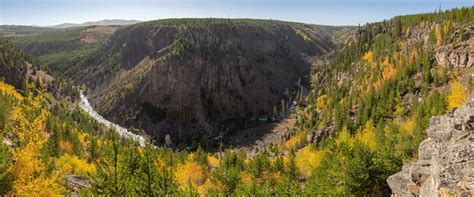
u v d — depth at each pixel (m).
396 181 35.16
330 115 155.50
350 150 58.91
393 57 168.88
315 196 48.34
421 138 60.38
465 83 112.94
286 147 154.12
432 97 101.62
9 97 105.25
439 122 32.81
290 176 75.50
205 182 80.88
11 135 42.75
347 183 47.69
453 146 27.31
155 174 32.56
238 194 57.41
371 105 133.25
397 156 49.12
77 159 72.00
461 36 140.38
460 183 24.92
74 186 51.72
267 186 59.81
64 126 99.94
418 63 144.25
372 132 92.62
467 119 27.52
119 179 27.12
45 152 37.56
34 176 30.02
